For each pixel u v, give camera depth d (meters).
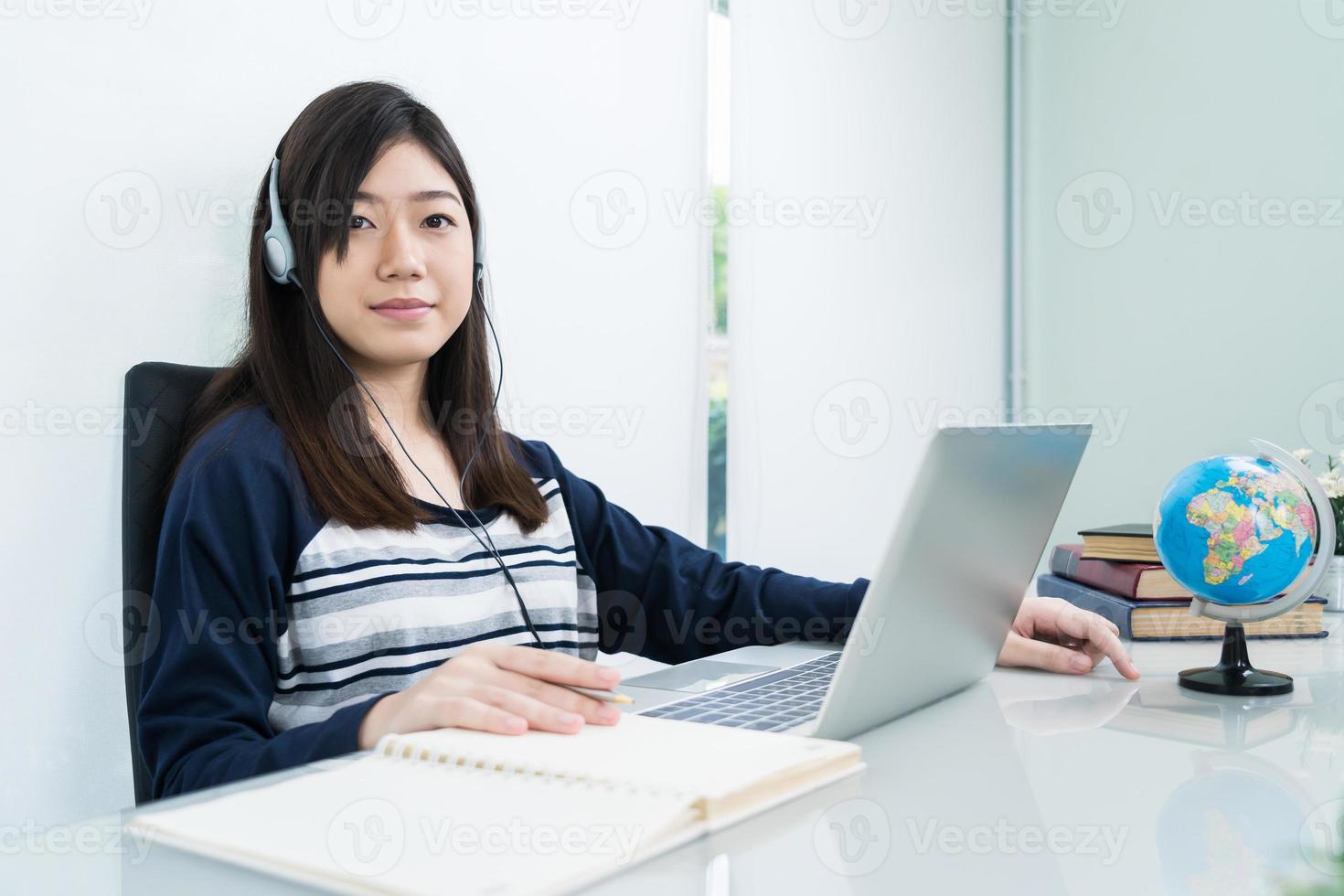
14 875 0.46
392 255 1.08
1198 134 2.52
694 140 1.94
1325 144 2.33
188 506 0.94
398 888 0.42
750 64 2.06
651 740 0.64
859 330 2.34
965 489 0.67
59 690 1.11
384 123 1.10
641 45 1.83
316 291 1.08
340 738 0.71
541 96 1.66
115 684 1.15
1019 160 2.82
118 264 1.15
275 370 1.07
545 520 1.22
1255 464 0.95
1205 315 2.52
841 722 0.69
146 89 1.17
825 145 2.24
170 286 1.19
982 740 0.71
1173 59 2.55
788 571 2.16
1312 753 0.69
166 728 0.84
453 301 1.14
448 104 1.51
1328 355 2.33
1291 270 2.38
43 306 1.09
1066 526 2.76
